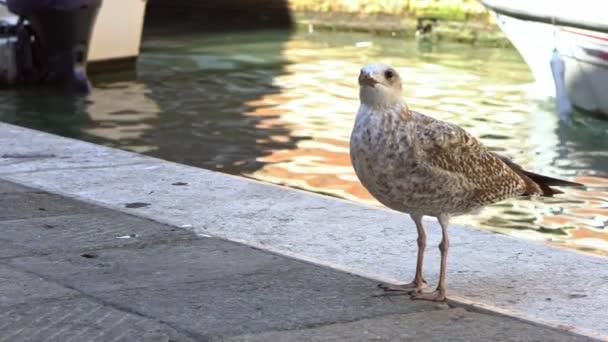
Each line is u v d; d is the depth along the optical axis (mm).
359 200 11570
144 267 6332
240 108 17156
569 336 5273
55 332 5164
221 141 14734
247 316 5441
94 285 5930
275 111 16828
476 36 25531
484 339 5184
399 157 5473
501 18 18219
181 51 23781
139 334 5152
